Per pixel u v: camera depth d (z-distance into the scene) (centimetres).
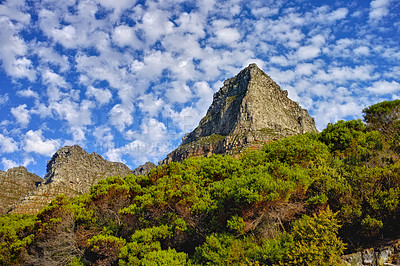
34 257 2273
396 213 1391
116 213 2384
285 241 1402
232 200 1791
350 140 2398
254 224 1617
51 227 2305
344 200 1533
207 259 1527
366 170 1614
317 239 1284
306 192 1728
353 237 1462
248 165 2367
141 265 1656
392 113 2670
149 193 2358
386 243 1304
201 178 2414
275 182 1609
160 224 2161
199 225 1903
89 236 2233
